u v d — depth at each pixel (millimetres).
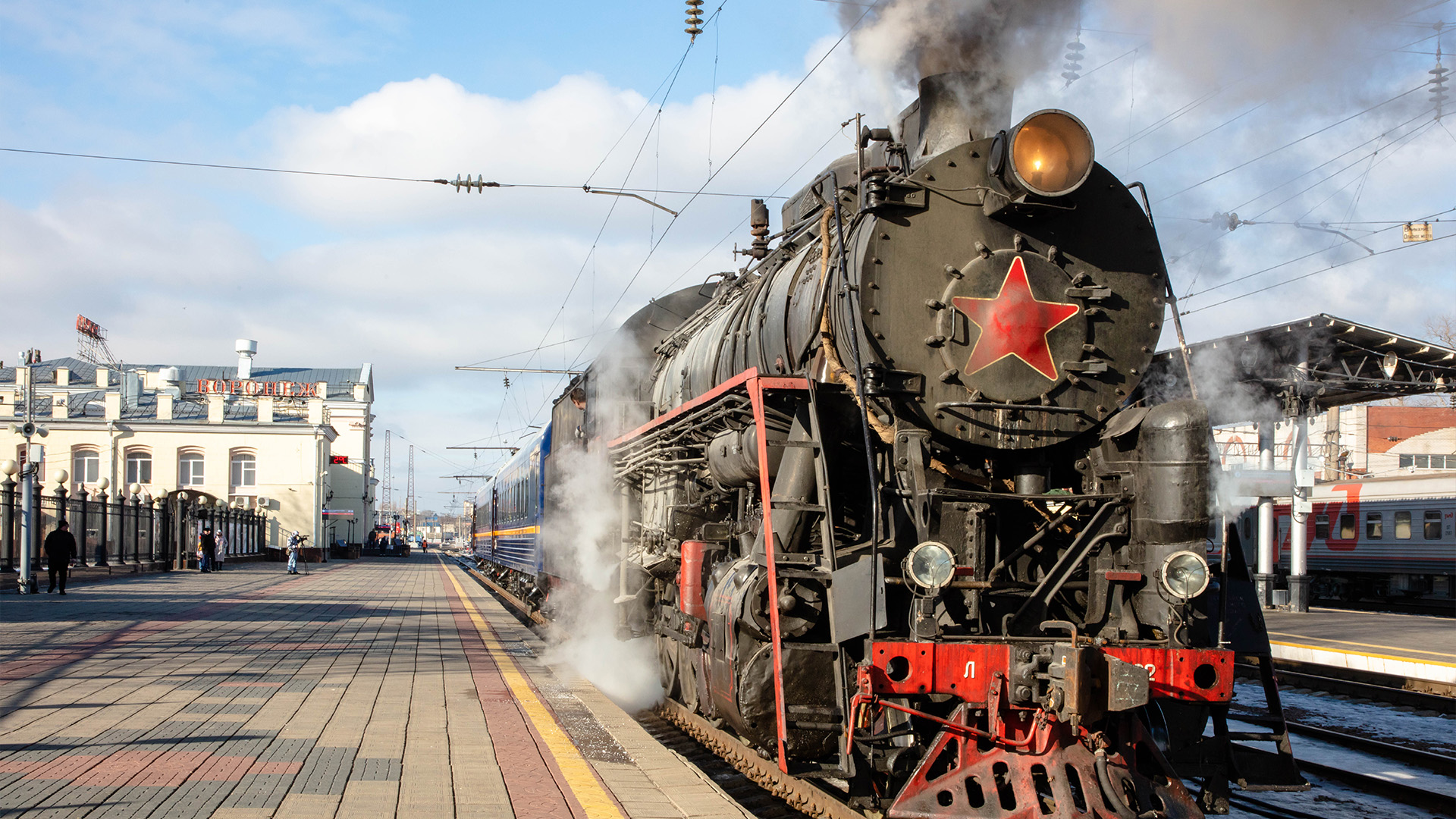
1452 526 25797
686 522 9914
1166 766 5832
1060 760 5574
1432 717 11336
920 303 6695
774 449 7207
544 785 6133
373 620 17859
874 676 5758
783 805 7230
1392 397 19469
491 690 9898
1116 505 6539
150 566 34500
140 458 51906
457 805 5637
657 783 6289
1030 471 6879
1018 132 6512
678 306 14273
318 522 53656
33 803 5395
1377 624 20109
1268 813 7559
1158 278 7207
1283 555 30719
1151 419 6387
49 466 50312
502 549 27375
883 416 6742
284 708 8578
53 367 65750
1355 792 8195
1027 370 6777
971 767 5773
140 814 5246
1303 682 13594
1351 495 29375
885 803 6047
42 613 17422
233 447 52906
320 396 67188
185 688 9555
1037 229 6973
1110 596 6523
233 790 5785
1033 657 5738
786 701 6473
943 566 5883
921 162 7344
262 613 18703
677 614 10023
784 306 8250
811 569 6727
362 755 6832
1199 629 6156
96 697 8938
